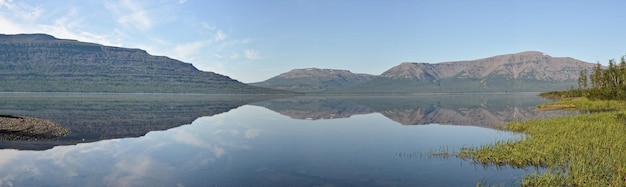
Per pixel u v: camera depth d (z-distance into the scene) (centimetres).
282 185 1691
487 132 3597
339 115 6338
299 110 7900
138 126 4303
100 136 3384
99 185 1670
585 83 12625
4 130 3222
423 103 11725
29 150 2530
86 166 2044
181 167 2025
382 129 3969
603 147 2211
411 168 1988
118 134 3544
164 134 3525
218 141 3016
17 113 6016
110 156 2344
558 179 1620
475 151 2347
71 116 5697
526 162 2012
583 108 6500
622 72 9388
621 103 6825
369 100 15262
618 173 1636
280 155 2377
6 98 13900
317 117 5841
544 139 2514
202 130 3862
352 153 2439
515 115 5869
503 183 1675
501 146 2355
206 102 12494
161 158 2277
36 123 3750
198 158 2280
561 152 2116
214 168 2006
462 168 1964
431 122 4888
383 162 2148
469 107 8906
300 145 2789
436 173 1875
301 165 2081
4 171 1905
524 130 3491
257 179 1783
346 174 1877
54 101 11531
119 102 11619
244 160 2216
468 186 1655
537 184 1589
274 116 6016
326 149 2600
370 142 2953
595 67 11731
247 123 4688
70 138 3222
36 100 12144
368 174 1875
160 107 8881
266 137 3272
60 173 1877
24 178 1773
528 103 10738
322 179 1786
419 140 3059
